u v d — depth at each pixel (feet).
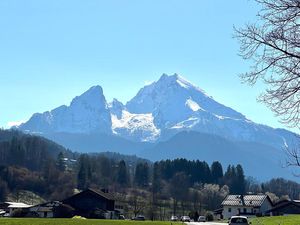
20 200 606.55
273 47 34.76
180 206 642.63
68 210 392.68
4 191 617.62
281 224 241.14
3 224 199.82
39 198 643.04
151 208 557.74
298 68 34.63
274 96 35.58
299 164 34.99
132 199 594.24
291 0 33.94
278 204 495.41
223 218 525.34
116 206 469.98
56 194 652.07
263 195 529.45
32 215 385.09
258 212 502.79
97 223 229.25
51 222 224.94
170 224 245.86
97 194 415.03
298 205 461.78
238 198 533.96
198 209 627.46
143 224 236.02
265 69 35.35
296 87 34.96
